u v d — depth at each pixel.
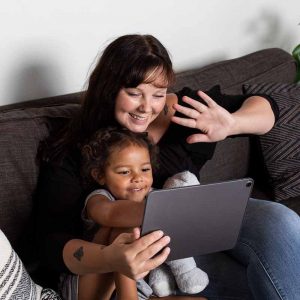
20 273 0.91
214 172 1.57
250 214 1.22
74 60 1.51
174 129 1.28
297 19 2.25
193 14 1.80
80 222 1.13
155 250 0.85
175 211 0.92
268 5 2.07
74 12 1.45
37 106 1.32
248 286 1.18
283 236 1.14
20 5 1.32
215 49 1.96
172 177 1.20
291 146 1.59
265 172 1.65
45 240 1.04
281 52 1.88
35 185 1.14
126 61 1.07
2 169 1.09
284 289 1.08
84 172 1.12
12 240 1.13
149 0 1.63
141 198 1.12
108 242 1.05
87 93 1.15
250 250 1.15
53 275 1.18
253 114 1.28
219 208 0.96
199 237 0.99
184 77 1.55
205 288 1.18
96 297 1.05
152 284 1.13
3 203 1.09
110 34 1.57
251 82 1.68
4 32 1.32
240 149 1.65
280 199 1.61
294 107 1.61
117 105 1.12
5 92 1.39
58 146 1.14
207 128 1.18
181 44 1.82
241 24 2.00
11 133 1.12
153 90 1.10
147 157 1.13
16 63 1.38
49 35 1.42
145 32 1.68
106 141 1.11
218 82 1.60
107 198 1.09
